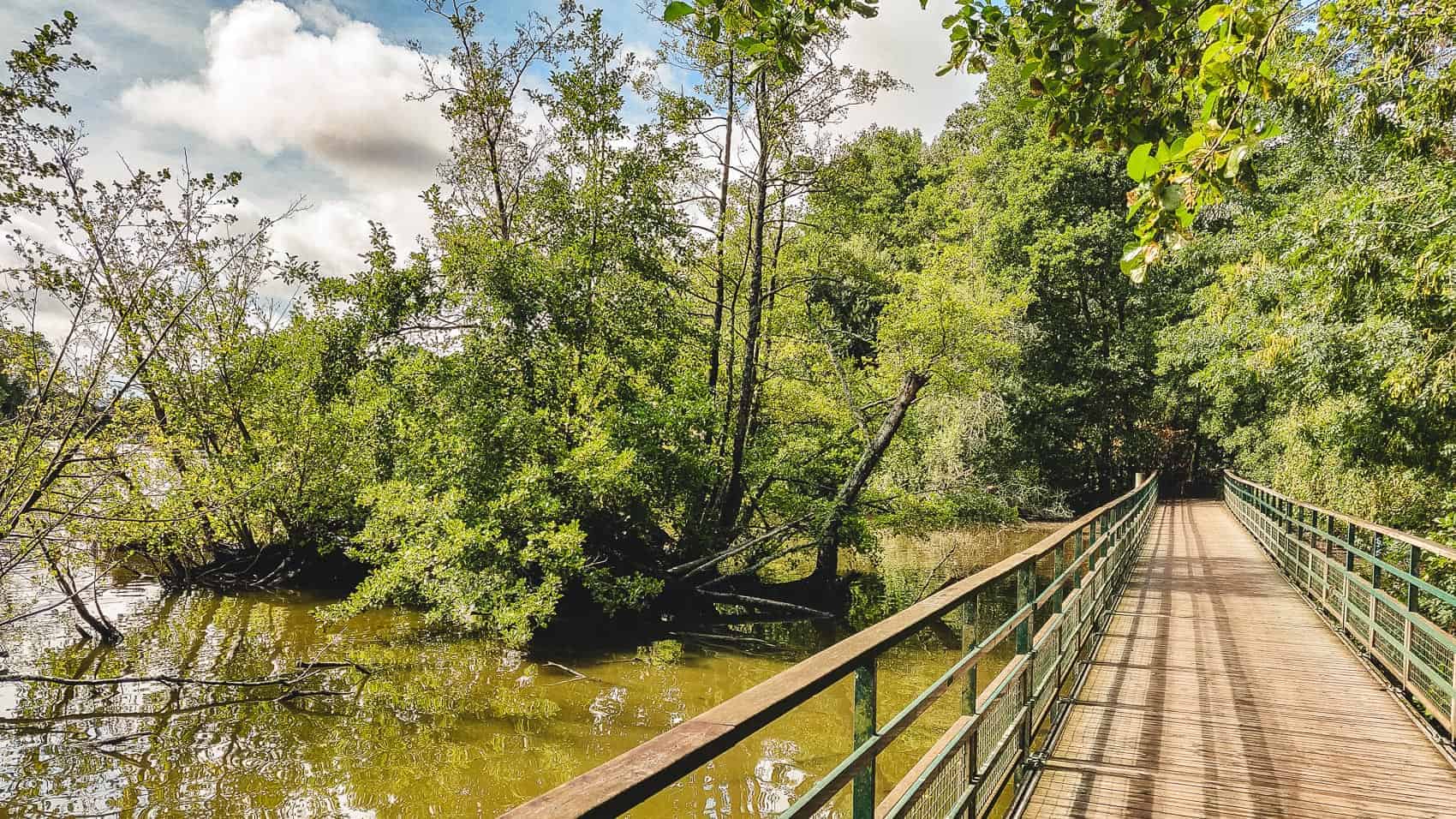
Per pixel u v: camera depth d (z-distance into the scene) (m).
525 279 12.77
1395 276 8.43
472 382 12.71
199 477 12.55
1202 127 2.29
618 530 13.60
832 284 17.78
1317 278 9.39
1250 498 18.98
